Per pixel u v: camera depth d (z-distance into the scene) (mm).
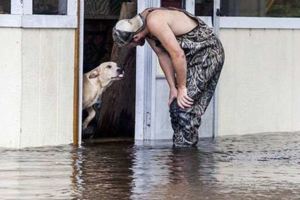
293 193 9086
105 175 9836
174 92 11680
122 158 10898
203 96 11773
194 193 9016
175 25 11516
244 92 13141
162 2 12438
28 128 11391
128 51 12789
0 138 11422
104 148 11672
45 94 11477
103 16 13000
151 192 9039
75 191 9023
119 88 12766
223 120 12992
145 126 12453
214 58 11703
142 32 11500
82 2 11742
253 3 13203
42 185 9266
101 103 12586
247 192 9102
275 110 13461
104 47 12977
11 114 11320
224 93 12945
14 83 11258
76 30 11711
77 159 10773
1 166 10219
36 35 11328
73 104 11766
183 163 10617
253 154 11352
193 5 12602
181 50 11391
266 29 13273
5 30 11273
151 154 11234
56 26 11484
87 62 12828
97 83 12422
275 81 13414
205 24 11844
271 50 13336
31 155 10961
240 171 10164
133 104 12906
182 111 11664
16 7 11195
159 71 12406
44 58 11422
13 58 11242
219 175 9930
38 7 11375
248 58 13141
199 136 12727
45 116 11508
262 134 13227
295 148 11906
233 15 13023
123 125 12891
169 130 12562
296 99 13609
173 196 8875
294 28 13516
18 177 9625
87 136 12508
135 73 12820
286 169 10328
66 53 11641
